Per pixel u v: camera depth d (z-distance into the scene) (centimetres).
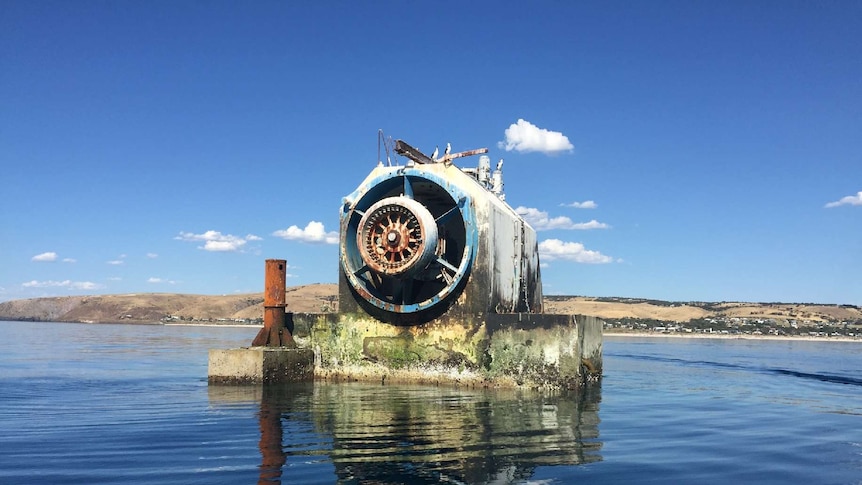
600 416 1720
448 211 2414
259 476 1020
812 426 1712
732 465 1210
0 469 1064
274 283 2352
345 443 1266
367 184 2402
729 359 4881
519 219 2822
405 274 2208
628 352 5666
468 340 2202
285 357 2234
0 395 2009
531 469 1108
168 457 1147
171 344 6038
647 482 1062
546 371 2103
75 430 1398
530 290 2994
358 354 2328
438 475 1042
